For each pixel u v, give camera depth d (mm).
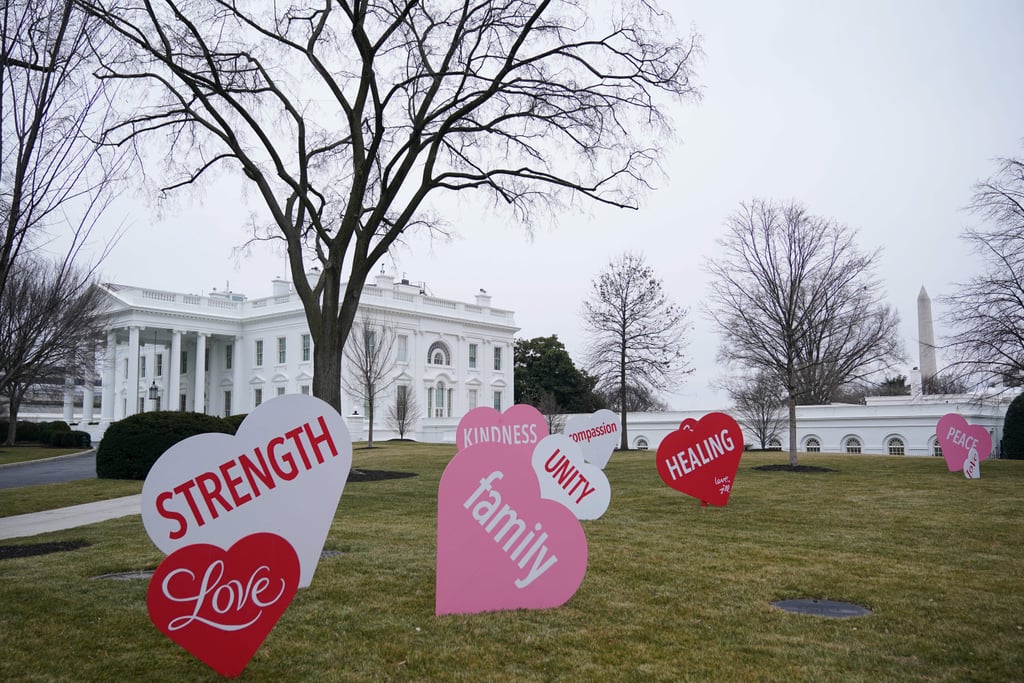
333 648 4977
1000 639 5219
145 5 15461
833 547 8547
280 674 4539
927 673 4590
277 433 4770
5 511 12805
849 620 5691
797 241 20828
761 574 7145
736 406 46062
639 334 34812
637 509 11758
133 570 7430
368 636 5219
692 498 13203
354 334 46594
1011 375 18812
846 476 17641
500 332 61781
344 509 11844
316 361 17109
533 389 65375
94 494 15023
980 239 19016
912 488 14781
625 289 34781
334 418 4941
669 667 4660
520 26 17438
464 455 5844
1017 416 26781
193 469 4520
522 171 17938
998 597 6336
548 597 5988
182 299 54094
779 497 13391
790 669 4641
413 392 51125
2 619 5613
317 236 20078
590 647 5008
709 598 6258
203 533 4516
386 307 51156
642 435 50844
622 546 8516
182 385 58500
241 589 4504
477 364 59656
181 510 4473
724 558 7875
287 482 4781
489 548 5867
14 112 6660
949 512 11383
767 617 5727
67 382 50094
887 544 8750
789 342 20672
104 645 5035
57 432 40531
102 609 5863
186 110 17125
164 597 4316
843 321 32125
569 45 17641
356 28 16297
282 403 4797
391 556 7879
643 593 6398
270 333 53688
